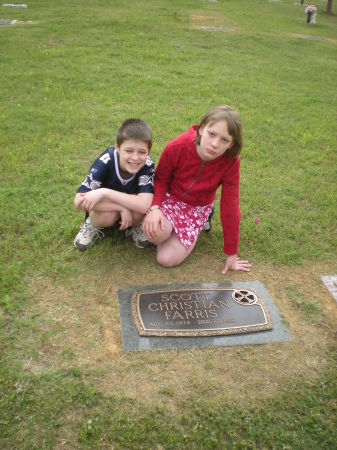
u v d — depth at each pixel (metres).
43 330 2.39
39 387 2.09
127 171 2.83
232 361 2.34
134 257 3.01
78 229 3.19
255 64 8.62
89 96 5.94
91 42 8.89
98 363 2.24
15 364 2.18
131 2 14.80
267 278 2.97
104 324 2.47
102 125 5.05
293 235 3.42
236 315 2.60
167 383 2.18
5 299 2.52
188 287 2.79
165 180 2.95
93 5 13.66
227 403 2.12
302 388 2.23
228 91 6.74
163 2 15.45
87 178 2.81
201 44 9.69
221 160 2.70
